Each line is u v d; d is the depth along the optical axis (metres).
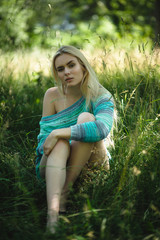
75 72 1.90
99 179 1.73
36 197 1.76
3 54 3.59
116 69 2.78
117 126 2.32
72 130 1.67
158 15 5.63
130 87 2.53
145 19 9.45
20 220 1.43
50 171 1.57
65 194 1.66
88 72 1.94
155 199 1.61
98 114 1.82
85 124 1.69
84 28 8.70
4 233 1.31
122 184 1.63
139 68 2.59
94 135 1.67
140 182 1.67
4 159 2.10
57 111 2.07
